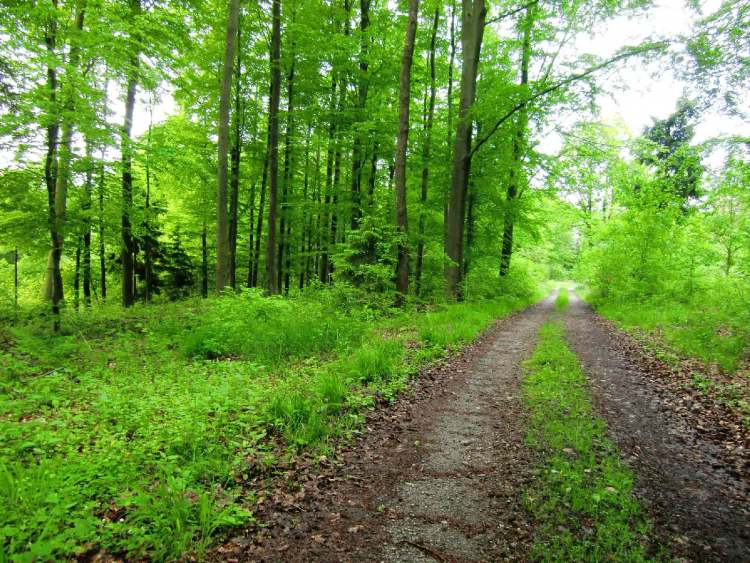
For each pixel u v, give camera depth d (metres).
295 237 22.20
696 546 3.20
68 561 2.79
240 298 10.51
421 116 19.20
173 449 4.21
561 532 3.34
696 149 11.98
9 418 4.59
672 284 17.09
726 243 14.93
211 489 3.63
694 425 5.60
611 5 12.03
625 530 3.34
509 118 17.31
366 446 4.88
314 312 10.45
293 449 4.54
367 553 3.12
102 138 9.65
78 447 4.13
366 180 19.66
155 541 2.94
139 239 18.69
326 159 21.20
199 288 24.45
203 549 2.99
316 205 17.27
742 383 6.96
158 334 9.23
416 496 3.89
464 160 15.98
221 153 12.52
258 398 5.57
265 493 3.78
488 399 6.61
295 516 3.52
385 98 18.62
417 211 18.77
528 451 4.77
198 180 17.30
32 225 9.70
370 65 16.61
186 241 24.58
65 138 9.71
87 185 11.34
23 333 8.00
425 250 19.97
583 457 4.59
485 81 18.03
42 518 2.81
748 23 8.65
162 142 13.57
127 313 12.87
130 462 3.83
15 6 9.43
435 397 6.66
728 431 5.36
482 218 23.19
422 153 17.86
